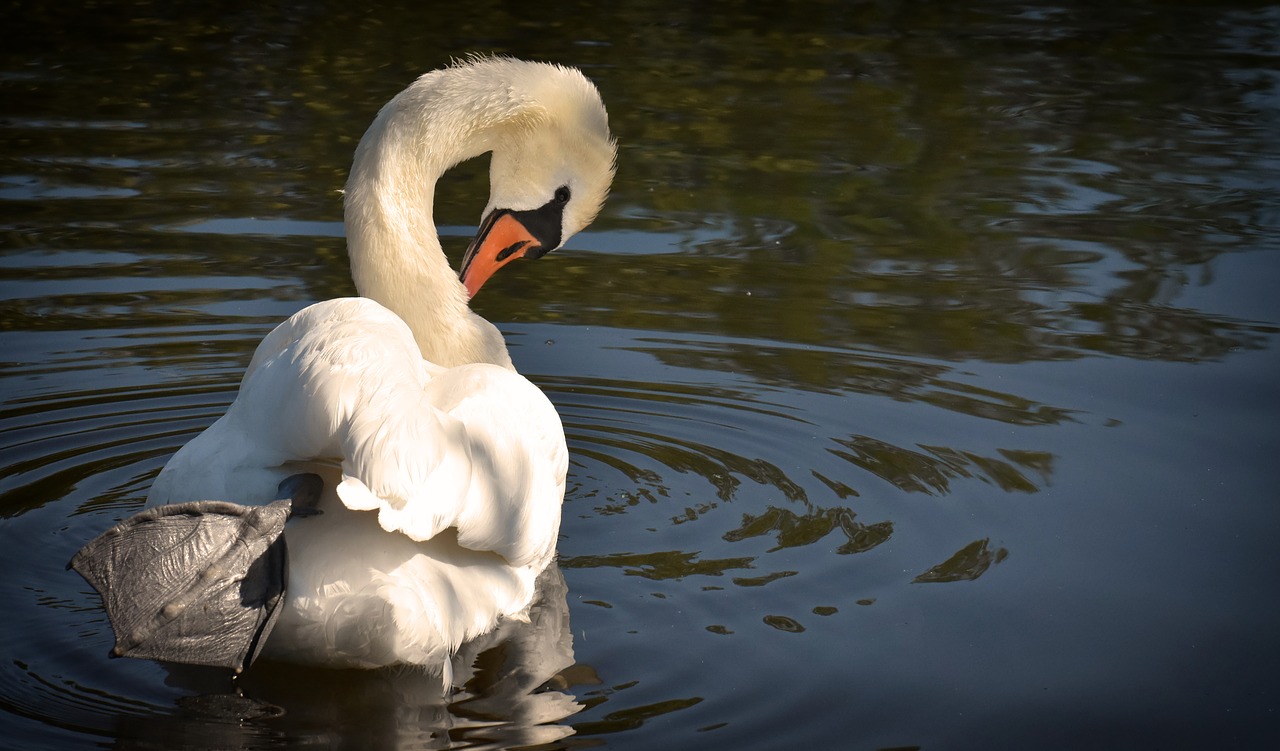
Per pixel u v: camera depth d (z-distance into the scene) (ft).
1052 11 91.45
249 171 55.77
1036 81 73.97
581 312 44.70
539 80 34.47
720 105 67.92
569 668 24.50
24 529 29.58
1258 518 30.73
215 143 59.11
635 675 24.30
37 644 24.85
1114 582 27.91
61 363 39.24
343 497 20.65
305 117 63.05
